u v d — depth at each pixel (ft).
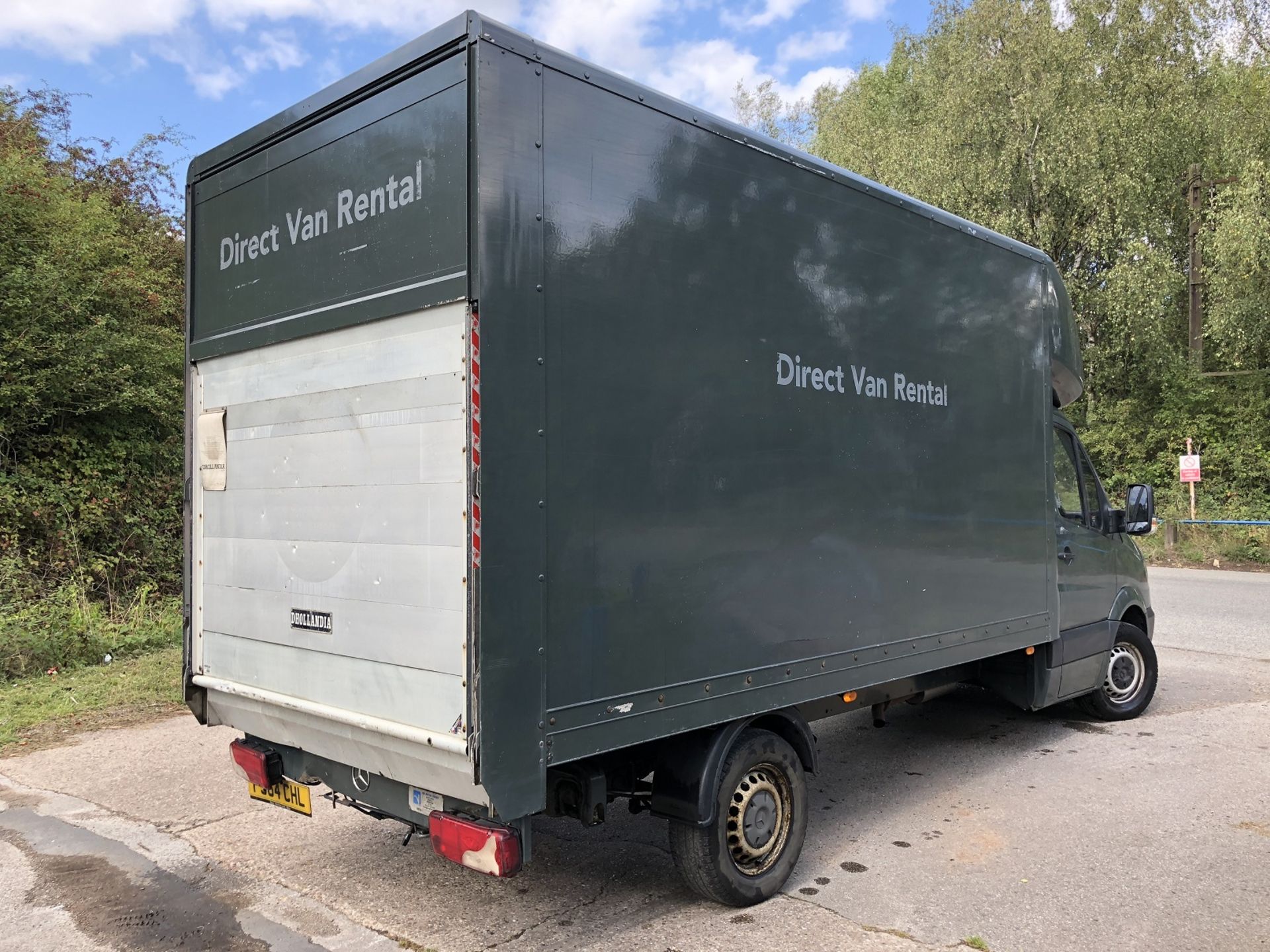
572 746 9.50
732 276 11.58
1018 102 63.36
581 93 9.86
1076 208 65.31
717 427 11.28
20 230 33.53
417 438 9.61
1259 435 64.75
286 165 11.55
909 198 14.85
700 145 11.22
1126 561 21.48
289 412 11.48
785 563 12.17
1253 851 13.71
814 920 11.58
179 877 13.08
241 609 12.34
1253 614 36.52
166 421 36.58
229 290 12.56
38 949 11.02
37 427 33.09
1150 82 65.21
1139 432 69.82
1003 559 16.83
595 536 9.79
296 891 12.60
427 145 9.48
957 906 11.92
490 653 8.80
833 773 17.95
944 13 71.77
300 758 12.07
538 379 9.29
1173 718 21.66
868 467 13.73
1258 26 71.26
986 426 16.58
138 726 21.18
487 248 8.88
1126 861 13.38
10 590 28.55
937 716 22.38
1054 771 17.85
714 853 11.41
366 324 10.30
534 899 12.28
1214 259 62.95
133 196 46.16
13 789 16.97
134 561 33.45
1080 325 69.10
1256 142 64.90
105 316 33.96
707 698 10.99
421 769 9.68
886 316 14.24
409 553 9.68
